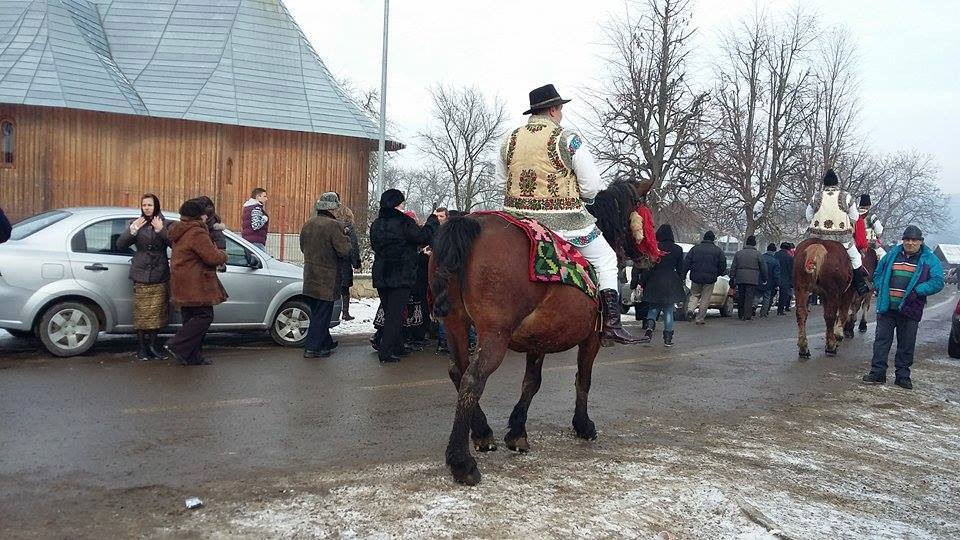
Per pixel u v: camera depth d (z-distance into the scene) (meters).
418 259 10.98
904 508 5.39
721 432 7.17
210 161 27.47
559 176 5.64
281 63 29.75
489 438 5.95
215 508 4.53
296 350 10.62
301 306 10.84
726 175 30.77
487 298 4.97
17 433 5.96
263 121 27.52
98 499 4.63
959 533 4.98
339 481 5.11
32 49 25.61
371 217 22.98
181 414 6.75
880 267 10.38
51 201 25.48
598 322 5.95
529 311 5.16
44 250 8.99
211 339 11.31
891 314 10.26
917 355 13.81
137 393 7.47
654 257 6.70
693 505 5.00
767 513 4.98
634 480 5.43
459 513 4.57
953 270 66.69
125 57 28.25
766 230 34.97
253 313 10.46
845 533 4.76
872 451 6.89
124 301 9.39
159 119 26.80
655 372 10.35
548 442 6.40
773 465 6.15
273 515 4.44
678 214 30.44
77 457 5.42
